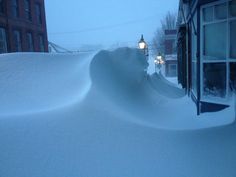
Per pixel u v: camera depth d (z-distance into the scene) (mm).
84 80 5746
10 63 6133
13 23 18891
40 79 5812
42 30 23734
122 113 5016
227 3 6371
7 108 4742
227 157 3678
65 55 7152
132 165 3480
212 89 6965
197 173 3348
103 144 3840
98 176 3244
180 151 3844
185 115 6902
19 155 3455
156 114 6570
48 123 4148
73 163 3416
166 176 3289
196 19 7453
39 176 3174
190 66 10414
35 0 22641
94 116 4488
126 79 8016
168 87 14844
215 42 6820
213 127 4883
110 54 8016
